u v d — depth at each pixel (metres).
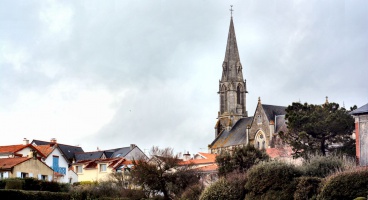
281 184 71.31
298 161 97.19
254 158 92.38
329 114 98.50
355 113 77.44
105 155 159.00
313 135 98.50
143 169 99.19
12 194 78.62
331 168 73.56
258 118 166.25
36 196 82.25
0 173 99.56
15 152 117.38
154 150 111.50
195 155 148.25
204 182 98.69
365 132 76.44
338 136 97.06
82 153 162.88
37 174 104.94
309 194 67.69
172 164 100.31
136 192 98.00
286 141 102.06
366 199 58.16
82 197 91.44
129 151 156.00
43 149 129.12
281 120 162.25
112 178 120.31
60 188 92.81
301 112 101.75
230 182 78.06
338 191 63.22
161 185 99.06
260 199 72.62
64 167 131.38
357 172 62.59
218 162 94.31
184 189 97.19
